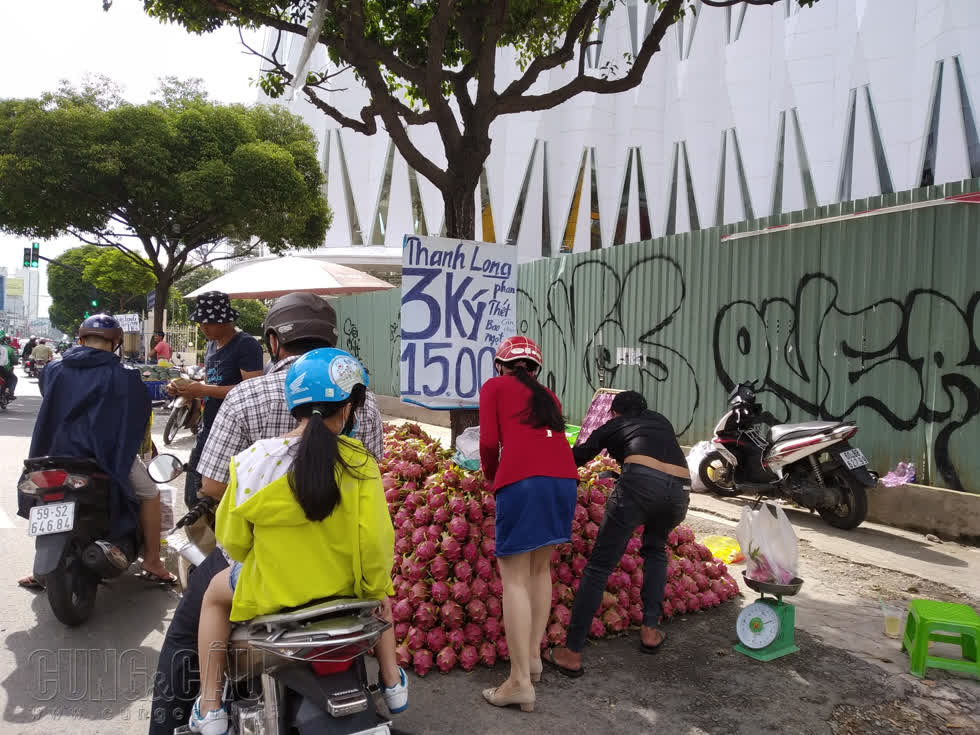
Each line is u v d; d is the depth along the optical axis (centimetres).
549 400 333
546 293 1179
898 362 660
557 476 323
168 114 1853
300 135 2147
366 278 916
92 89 1806
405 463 400
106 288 3884
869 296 682
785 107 2872
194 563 324
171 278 2128
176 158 1786
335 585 207
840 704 329
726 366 836
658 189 3494
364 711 203
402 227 3744
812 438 648
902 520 647
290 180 1912
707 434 862
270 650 201
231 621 217
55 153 1634
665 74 3491
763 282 788
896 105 2389
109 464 409
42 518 377
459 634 358
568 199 3597
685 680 350
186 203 1770
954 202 612
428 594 361
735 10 3184
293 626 201
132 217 1927
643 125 3500
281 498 200
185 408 1055
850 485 638
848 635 410
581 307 1091
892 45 2412
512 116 3588
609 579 405
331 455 203
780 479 684
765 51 3027
